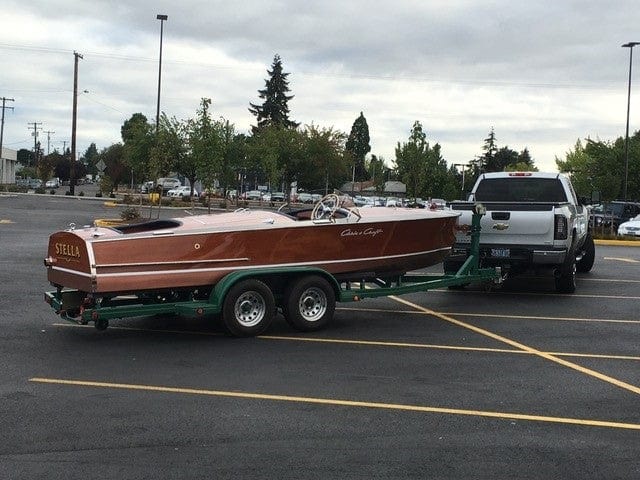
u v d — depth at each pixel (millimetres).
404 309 11055
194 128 41188
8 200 45812
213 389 6461
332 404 6043
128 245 7902
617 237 28062
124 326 9383
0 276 13461
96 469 4602
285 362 7469
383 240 9672
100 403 6012
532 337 8984
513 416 5766
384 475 4543
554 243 11328
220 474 4539
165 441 5121
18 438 5152
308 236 8992
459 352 8070
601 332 9359
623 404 6129
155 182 36000
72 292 8445
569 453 4957
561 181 12992
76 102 56844
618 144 49969
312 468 4648
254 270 8602
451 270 12180
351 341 8578
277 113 88500
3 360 7457
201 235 8320
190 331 9086
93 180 155125
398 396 6293
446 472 4602
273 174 49625
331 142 57625
